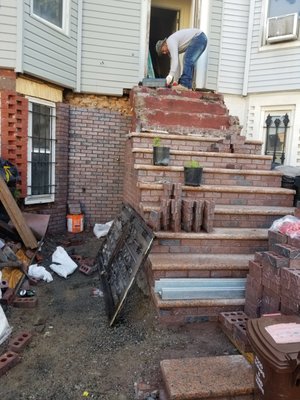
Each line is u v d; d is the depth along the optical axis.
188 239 3.47
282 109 6.57
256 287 2.82
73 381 2.35
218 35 6.77
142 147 4.82
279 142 6.67
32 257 4.45
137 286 3.57
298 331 1.82
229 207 3.93
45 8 5.58
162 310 2.97
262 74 6.66
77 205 6.49
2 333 2.72
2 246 3.92
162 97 5.52
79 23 6.19
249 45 6.76
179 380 2.14
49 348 2.71
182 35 5.97
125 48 6.50
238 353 2.63
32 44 5.29
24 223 4.49
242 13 6.78
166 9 8.04
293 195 4.23
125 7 6.42
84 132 6.52
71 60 6.13
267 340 1.74
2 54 5.01
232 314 2.96
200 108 5.63
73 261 4.57
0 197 4.37
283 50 6.39
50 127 6.08
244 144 4.86
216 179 4.33
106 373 2.43
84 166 6.58
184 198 3.91
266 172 4.45
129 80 6.57
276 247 2.76
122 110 6.71
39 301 3.57
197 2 6.71
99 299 3.65
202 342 2.78
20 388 2.27
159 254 3.42
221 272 3.27
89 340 2.83
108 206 6.73
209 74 6.80
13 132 5.28
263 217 3.89
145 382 2.33
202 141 4.98
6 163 4.91
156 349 2.68
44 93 5.80
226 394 2.08
